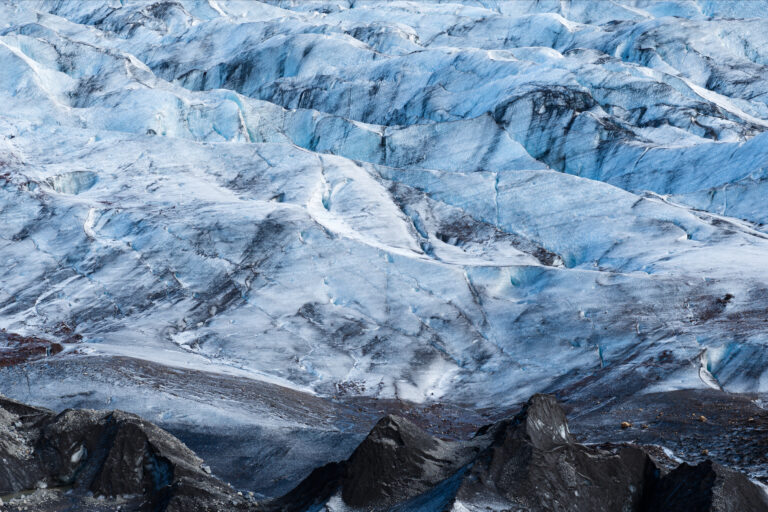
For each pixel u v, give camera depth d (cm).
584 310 4219
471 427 3284
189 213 5275
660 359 3603
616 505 1977
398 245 5138
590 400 3406
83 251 5034
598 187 5566
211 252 4875
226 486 2248
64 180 5884
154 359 3781
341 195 5703
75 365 3475
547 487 1925
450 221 5531
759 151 5728
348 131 6781
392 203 5631
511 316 4325
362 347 4181
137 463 2297
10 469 2259
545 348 4053
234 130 6881
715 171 5859
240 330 4294
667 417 2930
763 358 3428
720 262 4484
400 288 4578
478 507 1864
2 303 4666
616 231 5212
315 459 2556
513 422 2077
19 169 5866
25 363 3581
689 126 6694
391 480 2023
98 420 2412
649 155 6191
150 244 4994
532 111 6644
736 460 2345
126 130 6775
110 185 5831
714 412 2936
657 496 2002
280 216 5088
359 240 4897
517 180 5741
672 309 4075
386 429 2091
